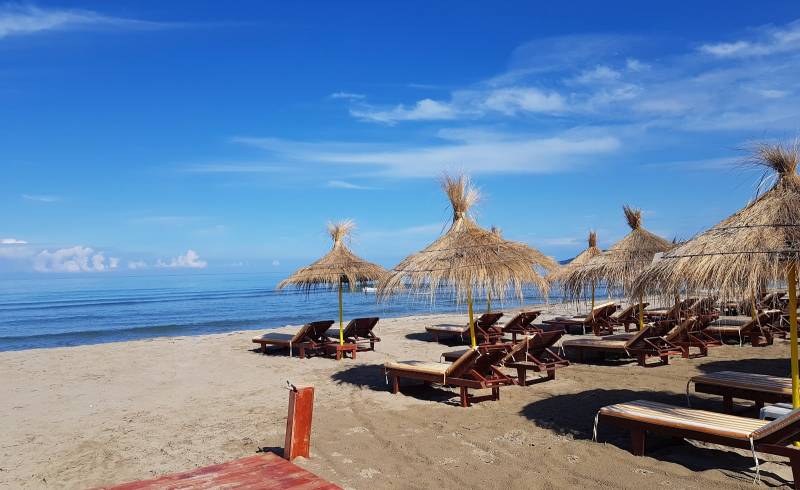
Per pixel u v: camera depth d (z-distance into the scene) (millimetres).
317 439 5809
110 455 5617
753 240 4133
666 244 11234
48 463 5449
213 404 7797
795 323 4586
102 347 14547
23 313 35562
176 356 12617
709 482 4230
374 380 8984
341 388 8469
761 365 9164
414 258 7785
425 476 4660
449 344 13398
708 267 4215
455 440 5645
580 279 12289
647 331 9609
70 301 48719
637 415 4883
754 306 5570
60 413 7551
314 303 42625
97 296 57250
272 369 10523
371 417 6668
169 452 5648
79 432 6555
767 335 11141
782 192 4496
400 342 13953
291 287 11758
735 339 12086
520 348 7996
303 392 5145
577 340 10586
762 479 4215
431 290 7258
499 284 6957
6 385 9688
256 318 29125
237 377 9844
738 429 4258
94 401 8258
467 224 8008
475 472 4715
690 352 10641
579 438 5523
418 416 6645
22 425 6957
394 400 7523
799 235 3973
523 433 5781
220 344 14562
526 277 7082
